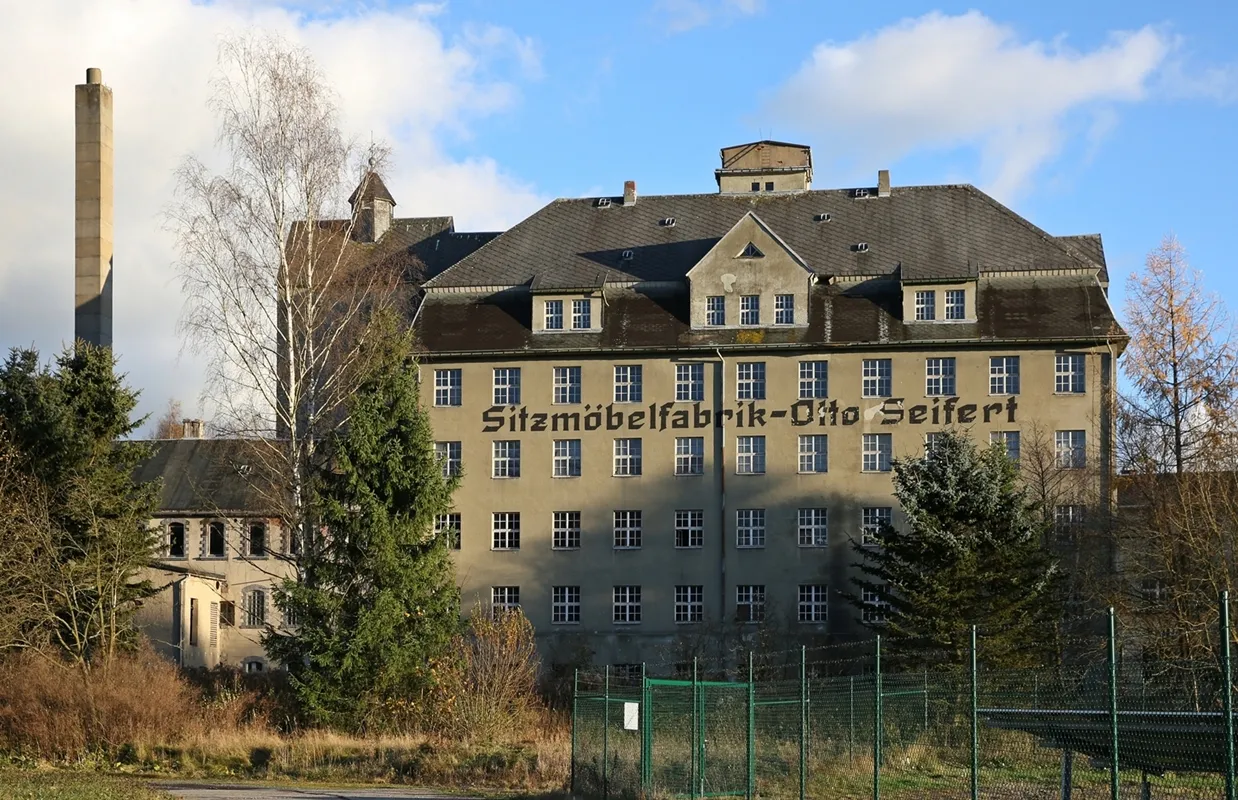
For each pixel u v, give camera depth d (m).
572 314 66.69
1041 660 47.06
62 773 34.41
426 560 47.00
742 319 65.38
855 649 60.97
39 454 52.16
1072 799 23.92
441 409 66.44
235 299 52.00
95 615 49.31
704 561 63.91
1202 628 41.50
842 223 69.25
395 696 44.91
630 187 72.88
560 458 65.62
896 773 28.78
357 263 57.25
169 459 74.06
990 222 67.44
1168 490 48.53
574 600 64.69
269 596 70.62
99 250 69.00
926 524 47.34
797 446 63.94
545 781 35.03
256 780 37.38
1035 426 61.94
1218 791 23.14
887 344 63.47
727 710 34.66
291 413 51.50
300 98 52.41
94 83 69.75
